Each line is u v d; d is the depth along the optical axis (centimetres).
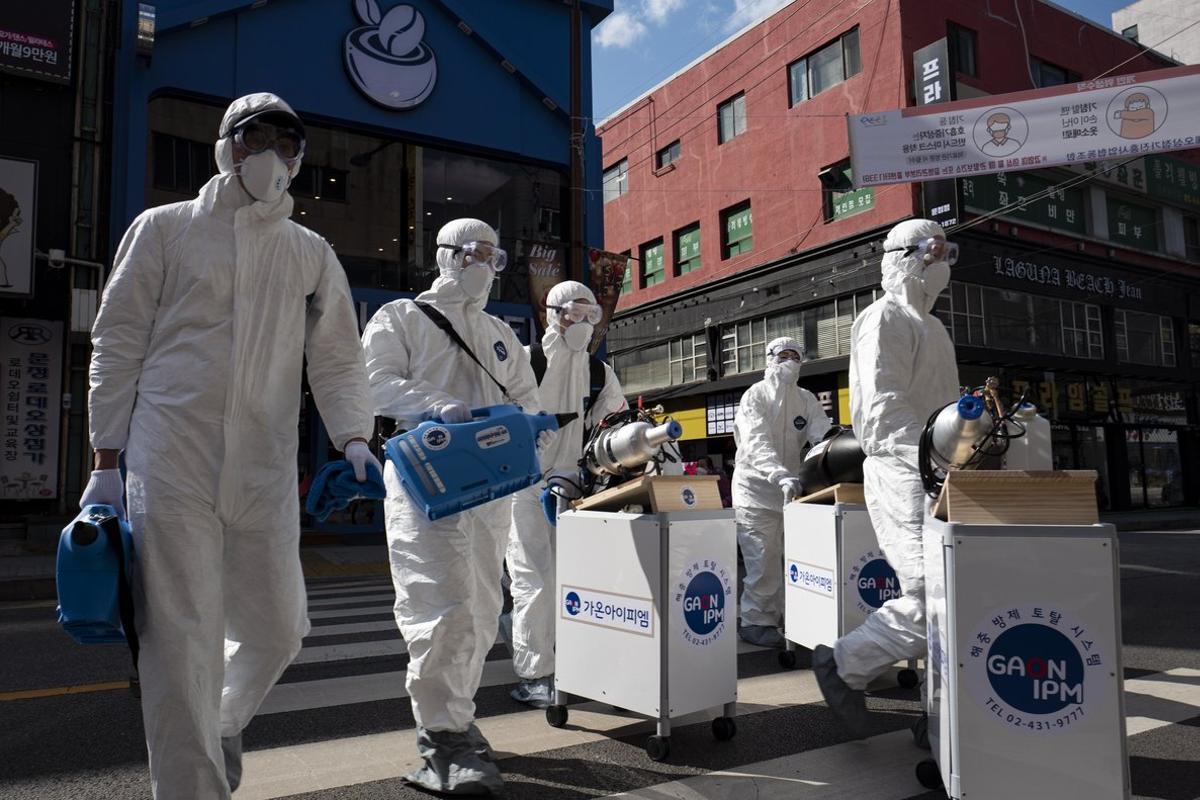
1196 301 2323
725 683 317
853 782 271
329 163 1543
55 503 1176
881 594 404
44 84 1187
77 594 179
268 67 1343
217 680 199
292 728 335
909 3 1777
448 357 303
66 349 1192
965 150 1260
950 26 1845
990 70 1891
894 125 1284
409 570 273
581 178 1622
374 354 296
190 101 1324
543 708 365
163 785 187
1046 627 224
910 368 327
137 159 1226
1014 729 223
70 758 303
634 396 2523
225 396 202
